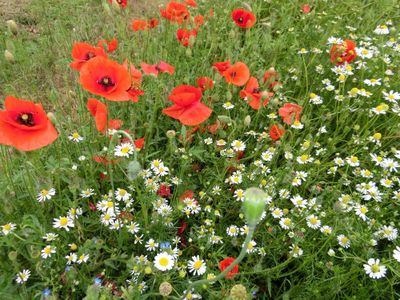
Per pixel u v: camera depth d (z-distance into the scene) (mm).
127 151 442
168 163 497
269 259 439
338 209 380
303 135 566
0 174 475
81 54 450
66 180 430
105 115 442
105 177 476
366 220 454
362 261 398
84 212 474
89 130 517
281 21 835
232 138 510
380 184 513
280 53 736
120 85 379
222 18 781
